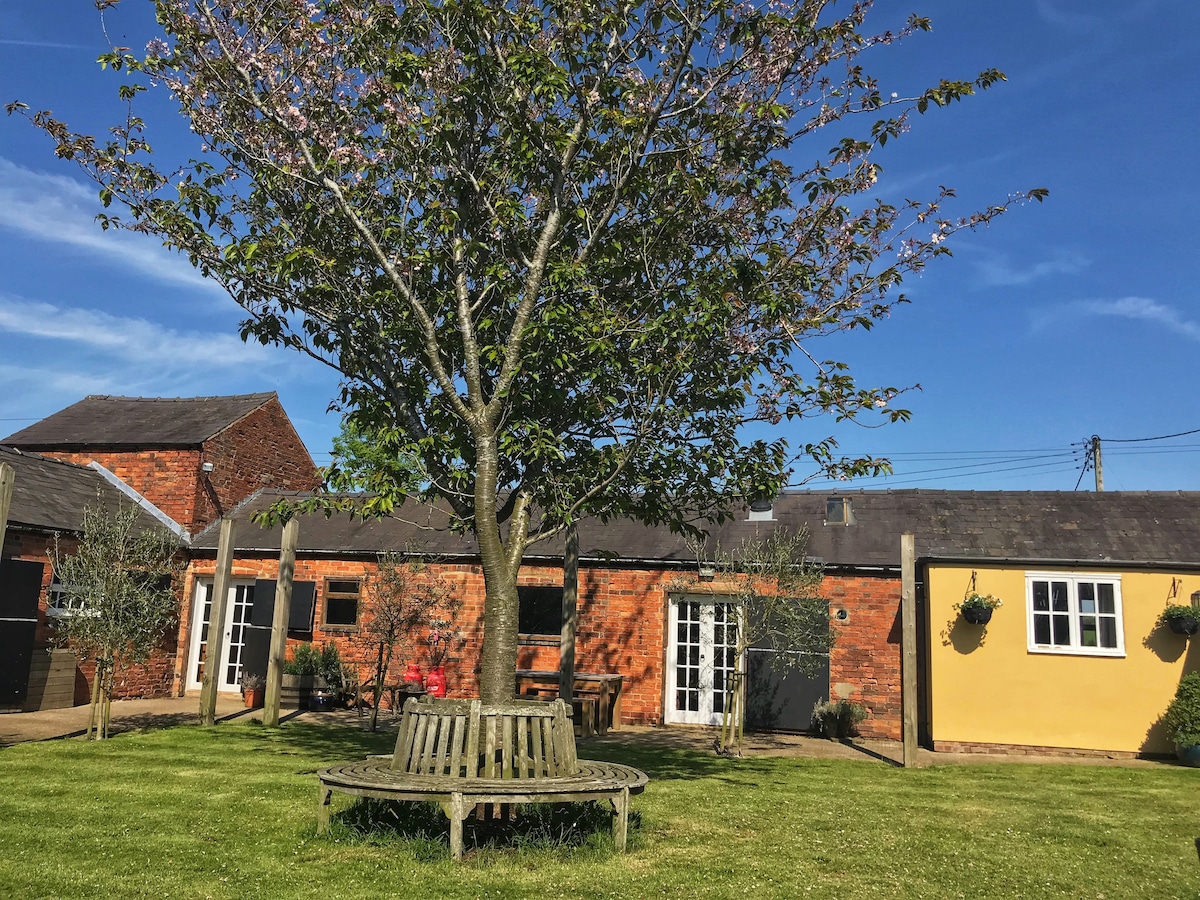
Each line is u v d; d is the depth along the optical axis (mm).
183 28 7887
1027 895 5695
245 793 8227
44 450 19469
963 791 9969
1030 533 15820
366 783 6082
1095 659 14234
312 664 16797
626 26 7969
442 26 8180
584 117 8133
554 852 6230
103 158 7988
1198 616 13555
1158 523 15578
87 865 5652
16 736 11898
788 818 7895
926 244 8117
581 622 16891
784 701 15961
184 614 18391
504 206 7859
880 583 15797
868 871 6121
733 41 8078
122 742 11609
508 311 8391
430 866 5805
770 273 8055
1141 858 6836
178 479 18781
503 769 6453
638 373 7750
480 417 7645
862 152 8195
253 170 8422
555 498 7754
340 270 8344
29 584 14594
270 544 18234
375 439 8438
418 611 16359
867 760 12734
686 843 6719
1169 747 13727
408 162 8297
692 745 13734
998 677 14500
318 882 5402
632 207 8531
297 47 8117
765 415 8188
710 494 8484
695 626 16703
